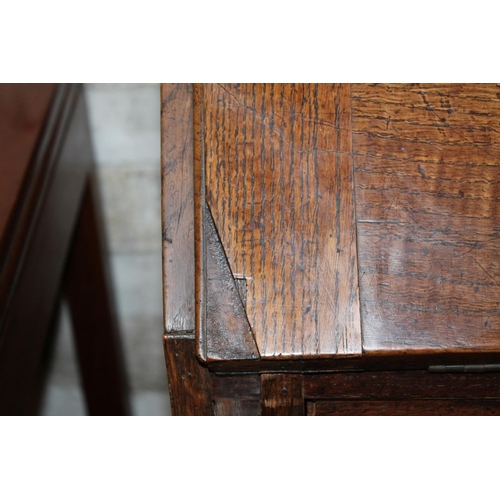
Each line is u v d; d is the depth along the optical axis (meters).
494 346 0.65
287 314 0.65
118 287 1.46
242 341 0.65
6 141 1.04
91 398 1.54
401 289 0.66
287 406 0.70
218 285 0.66
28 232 1.00
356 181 0.68
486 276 0.67
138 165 1.35
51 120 1.10
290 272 0.66
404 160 0.69
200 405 0.71
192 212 0.71
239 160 0.69
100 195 1.37
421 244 0.67
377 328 0.65
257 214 0.67
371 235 0.67
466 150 0.70
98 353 1.49
